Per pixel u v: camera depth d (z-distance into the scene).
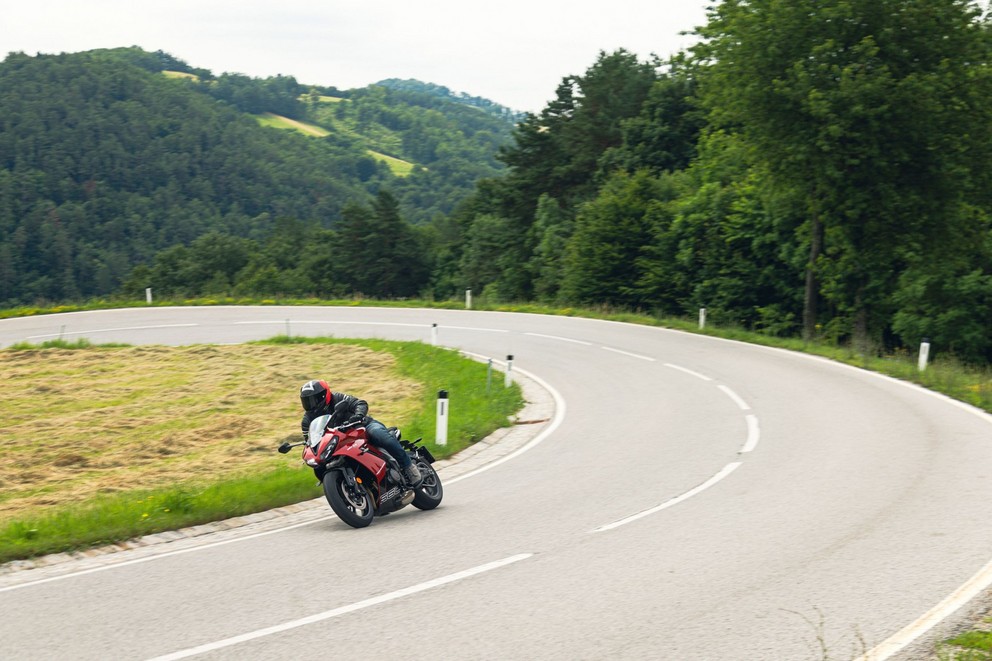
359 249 85.69
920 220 29.11
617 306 43.91
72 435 17.38
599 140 69.12
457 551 8.20
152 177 196.25
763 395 17.81
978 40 27.39
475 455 13.76
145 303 42.25
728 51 29.12
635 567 7.48
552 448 13.89
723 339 28.34
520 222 69.19
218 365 25.80
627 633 5.98
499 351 26.88
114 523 9.50
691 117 56.19
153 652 5.84
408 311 39.12
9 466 15.00
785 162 28.92
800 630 5.95
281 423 18.20
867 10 27.19
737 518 9.07
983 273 32.72
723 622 6.14
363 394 21.33
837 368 21.53
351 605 6.70
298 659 5.66
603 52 72.69
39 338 31.77
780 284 37.88
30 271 147.25
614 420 16.09
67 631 6.29
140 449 16.06
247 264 104.75
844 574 7.12
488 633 6.04
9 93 188.25
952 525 8.46
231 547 8.66
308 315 37.94
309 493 10.98
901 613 6.22
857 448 12.52
